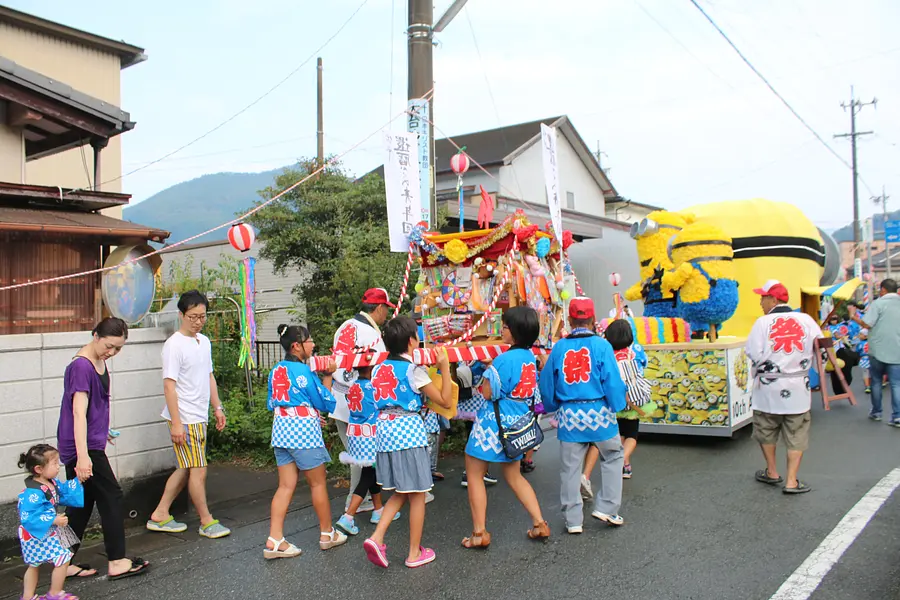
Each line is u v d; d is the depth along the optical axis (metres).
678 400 7.96
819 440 8.02
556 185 7.23
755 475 6.36
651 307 9.50
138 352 5.59
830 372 11.57
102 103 7.41
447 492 6.34
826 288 12.52
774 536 4.77
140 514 5.53
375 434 4.57
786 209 12.58
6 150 7.23
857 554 4.36
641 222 9.57
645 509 5.54
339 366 4.64
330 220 11.40
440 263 7.10
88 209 6.68
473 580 4.22
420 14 8.63
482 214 7.30
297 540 5.11
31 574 3.97
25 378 4.98
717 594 3.86
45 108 7.05
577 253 17.73
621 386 4.95
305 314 10.12
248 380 8.60
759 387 6.09
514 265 6.28
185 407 5.09
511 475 4.89
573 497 5.00
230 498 6.26
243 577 4.39
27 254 5.76
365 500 6.03
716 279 8.26
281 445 4.66
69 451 4.39
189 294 5.11
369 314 5.80
